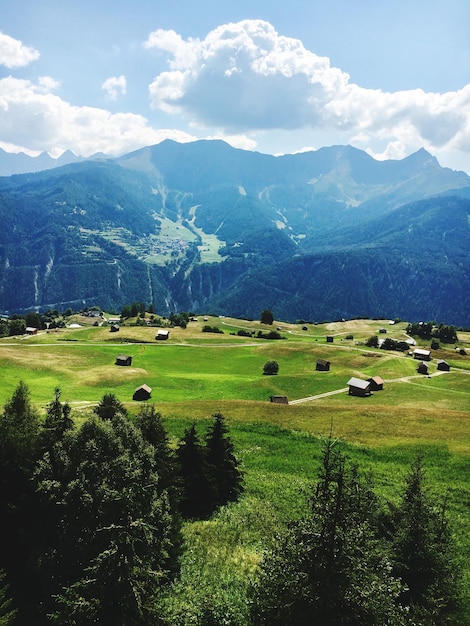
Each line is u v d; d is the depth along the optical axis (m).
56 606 20.02
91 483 22.23
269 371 138.12
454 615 19.34
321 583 14.72
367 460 51.12
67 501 21.81
